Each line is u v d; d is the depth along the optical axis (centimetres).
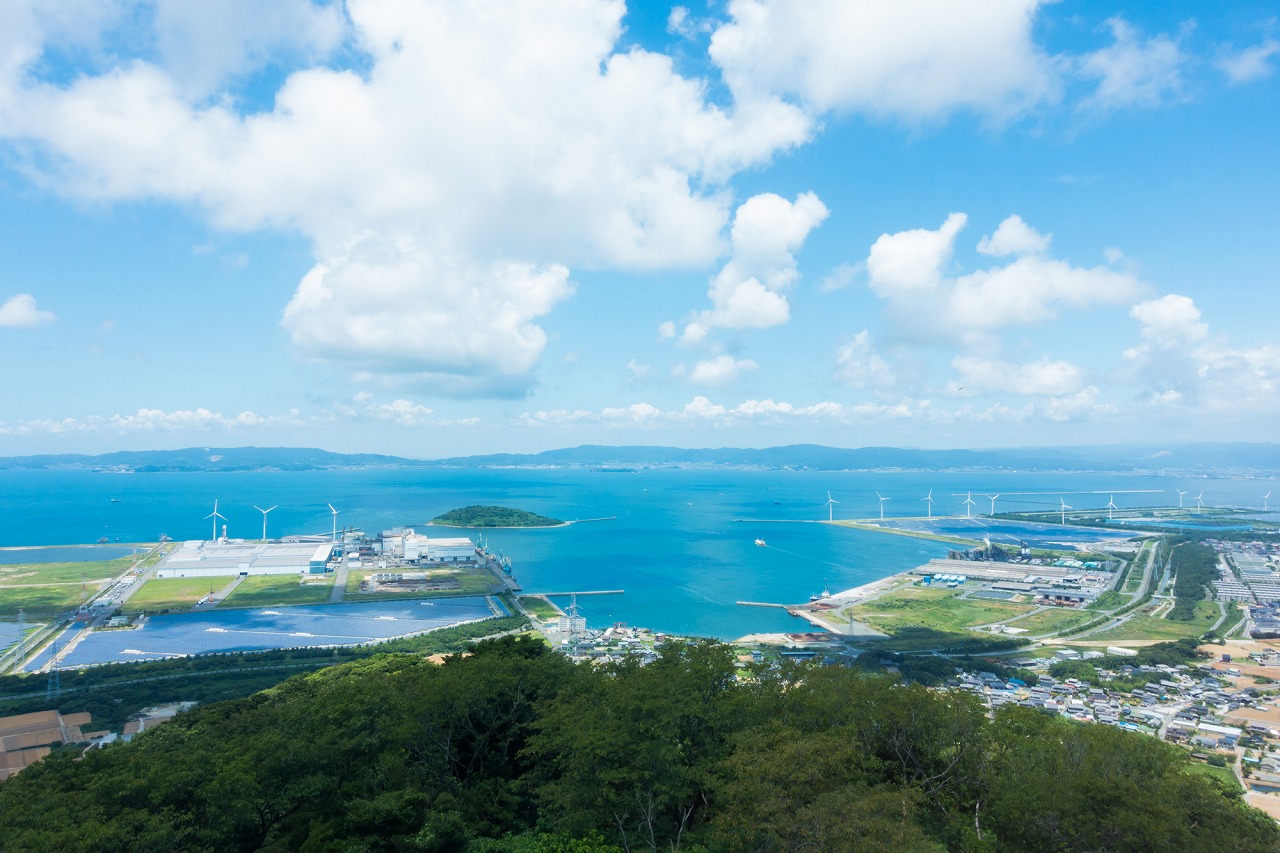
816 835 3722
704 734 5334
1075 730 5222
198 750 5362
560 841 4678
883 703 5422
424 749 5872
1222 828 4188
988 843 4438
